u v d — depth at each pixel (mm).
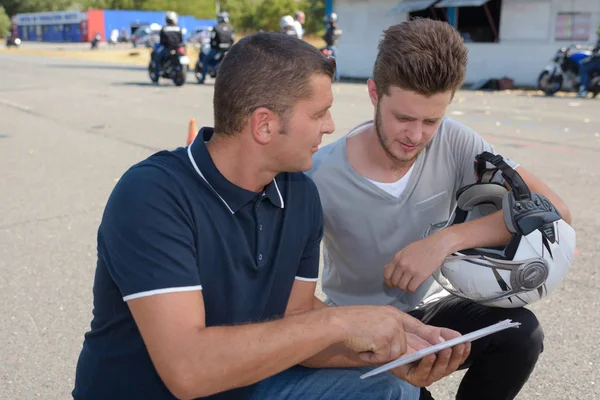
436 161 2076
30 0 79938
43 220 5047
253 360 1396
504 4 16578
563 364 2906
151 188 1464
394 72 1753
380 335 1496
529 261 1694
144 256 1413
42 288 3807
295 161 1541
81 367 1623
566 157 7023
